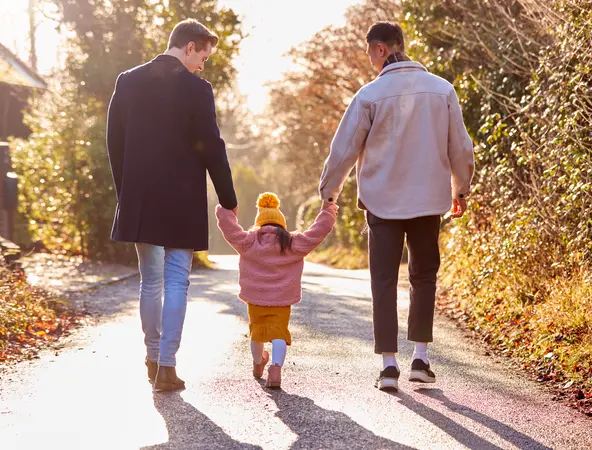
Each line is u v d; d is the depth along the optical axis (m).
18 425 3.65
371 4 20.77
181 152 4.33
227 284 11.33
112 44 17.02
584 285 5.91
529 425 3.79
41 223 17.25
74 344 6.00
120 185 4.49
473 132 9.55
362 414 3.88
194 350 5.61
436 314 7.94
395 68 4.50
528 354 5.56
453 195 4.80
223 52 18.36
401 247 4.55
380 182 4.48
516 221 7.10
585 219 6.32
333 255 30.39
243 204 61.88
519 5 8.72
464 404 4.18
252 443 3.36
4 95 18.92
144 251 4.45
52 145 16.02
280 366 4.38
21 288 7.76
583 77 6.53
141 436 3.47
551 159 6.75
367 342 6.08
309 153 29.12
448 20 9.77
